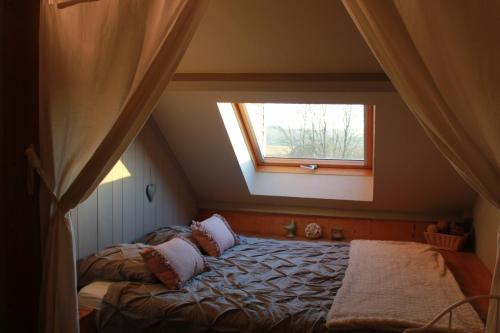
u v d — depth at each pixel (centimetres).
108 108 197
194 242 339
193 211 473
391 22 150
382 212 430
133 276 264
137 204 357
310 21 228
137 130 200
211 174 434
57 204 213
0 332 214
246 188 440
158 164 391
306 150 430
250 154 435
